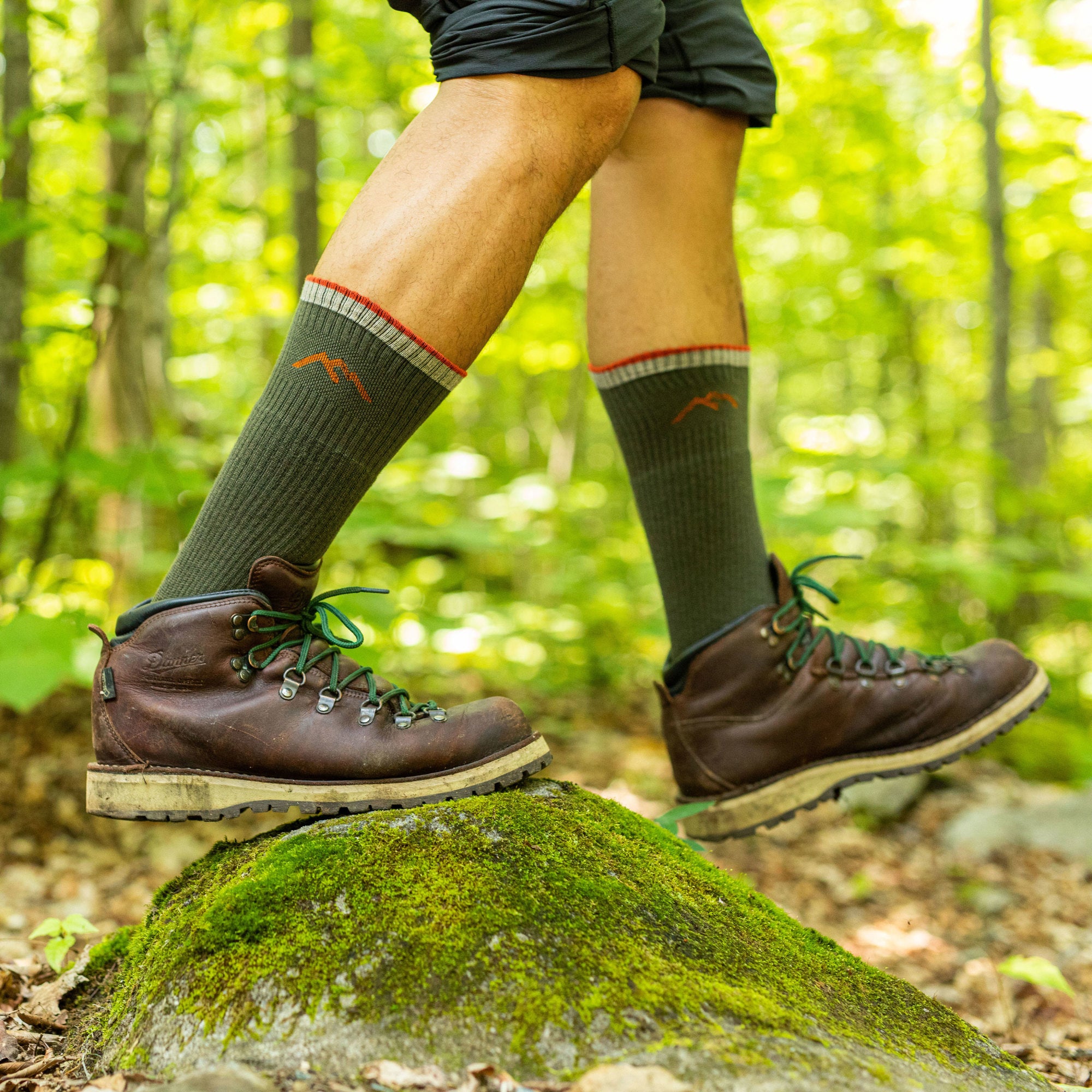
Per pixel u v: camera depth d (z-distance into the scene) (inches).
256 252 230.7
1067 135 241.0
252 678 43.1
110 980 46.4
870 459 181.2
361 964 36.2
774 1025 35.3
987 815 141.3
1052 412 393.7
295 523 41.8
